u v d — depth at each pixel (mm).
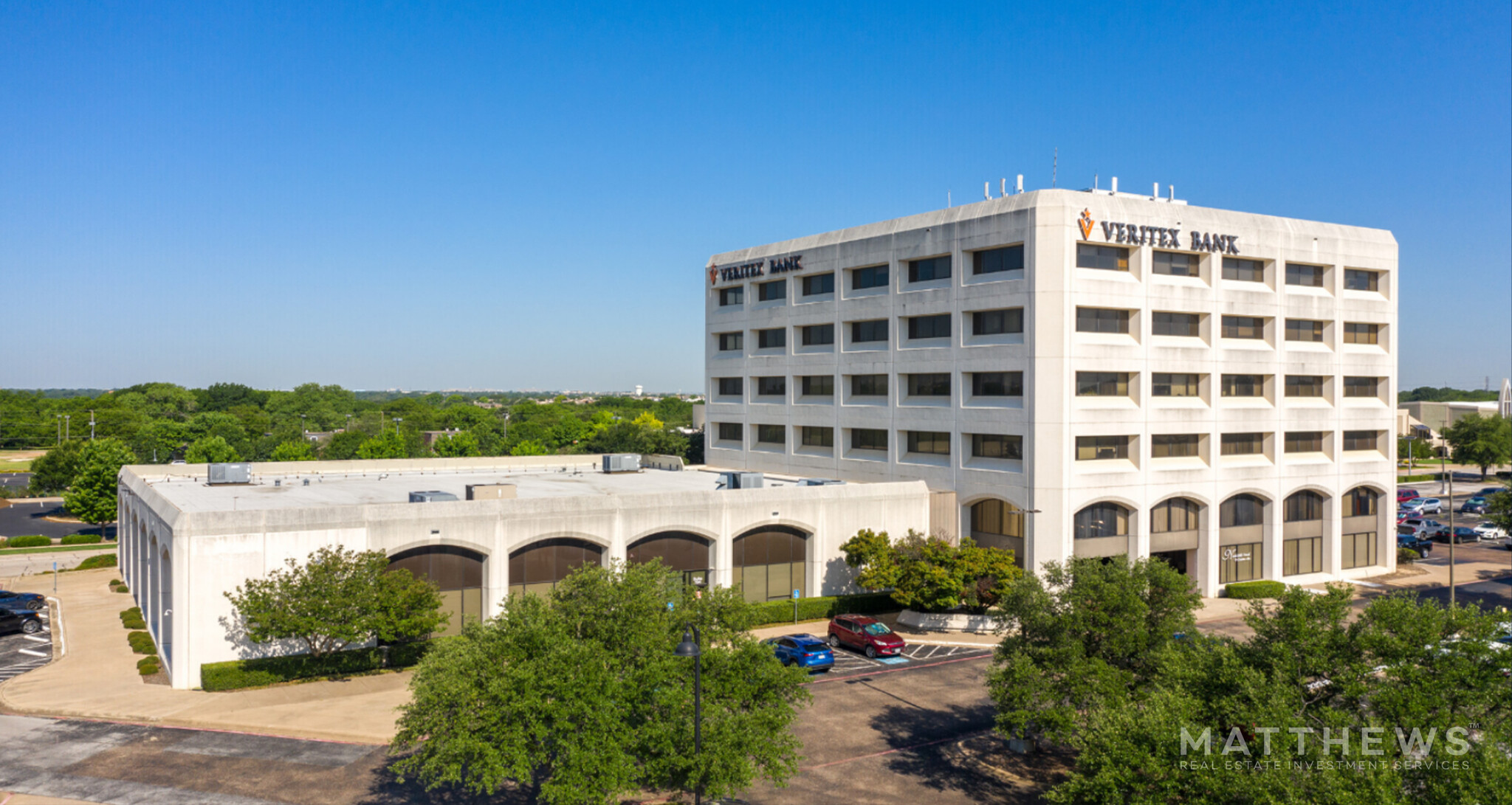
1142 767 22672
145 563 56938
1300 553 69625
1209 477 63938
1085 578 32438
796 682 28656
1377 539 73750
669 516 54125
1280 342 66750
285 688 41969
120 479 76500
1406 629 24844
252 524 43281
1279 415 66938
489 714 24844
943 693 42375
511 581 50344
